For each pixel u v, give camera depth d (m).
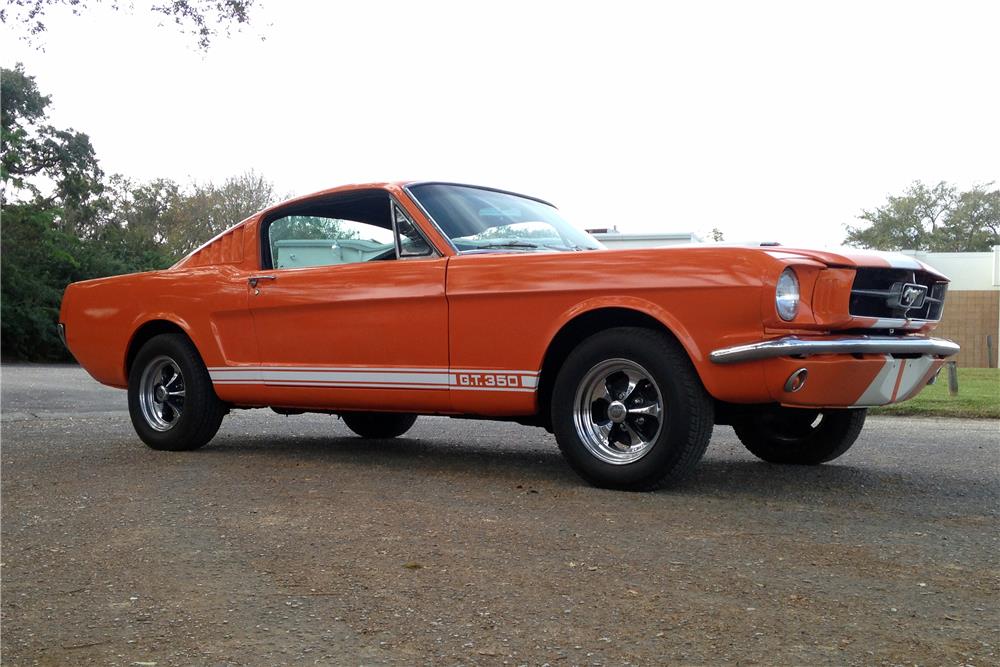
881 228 48.94
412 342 5.14
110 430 7.66
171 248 42.19
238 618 2.75
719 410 4.61
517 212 5.63
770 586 2.98
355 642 2.54
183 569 3.25
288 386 5.70
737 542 3.53
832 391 4.16
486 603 2.84
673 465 4.37
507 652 2.45
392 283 5.19
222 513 4.13
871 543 3.52
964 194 48.56
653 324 4.53
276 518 4.01
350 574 3.16
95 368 6.75
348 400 5.46
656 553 3.37
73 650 2.52
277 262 5.88
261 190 45.22
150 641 2.58
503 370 4.81
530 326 4.70
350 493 4.57
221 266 6.11
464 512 4.09
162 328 6.51
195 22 13.40
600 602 2.83
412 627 2.65
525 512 4.07
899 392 4.48
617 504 4.23
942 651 2.43
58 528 3.88
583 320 4.66
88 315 6.76
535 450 6.32
